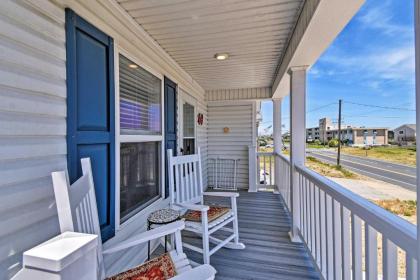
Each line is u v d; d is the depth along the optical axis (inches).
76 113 58.6
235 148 217.2
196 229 86.0
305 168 96.7
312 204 84.6
